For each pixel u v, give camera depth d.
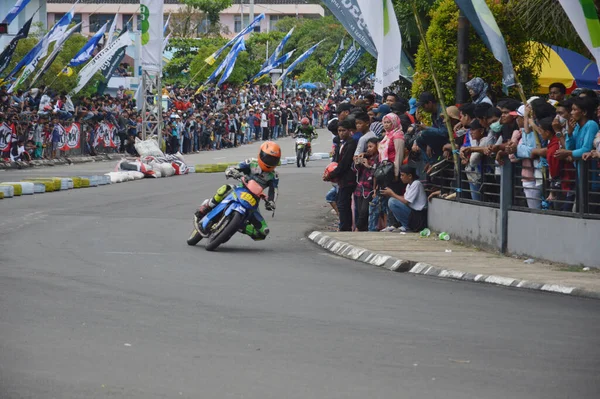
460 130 18.81
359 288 13.19
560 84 18.22
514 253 16.05
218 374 8.28
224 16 125.94
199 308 11.34
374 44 21.55
